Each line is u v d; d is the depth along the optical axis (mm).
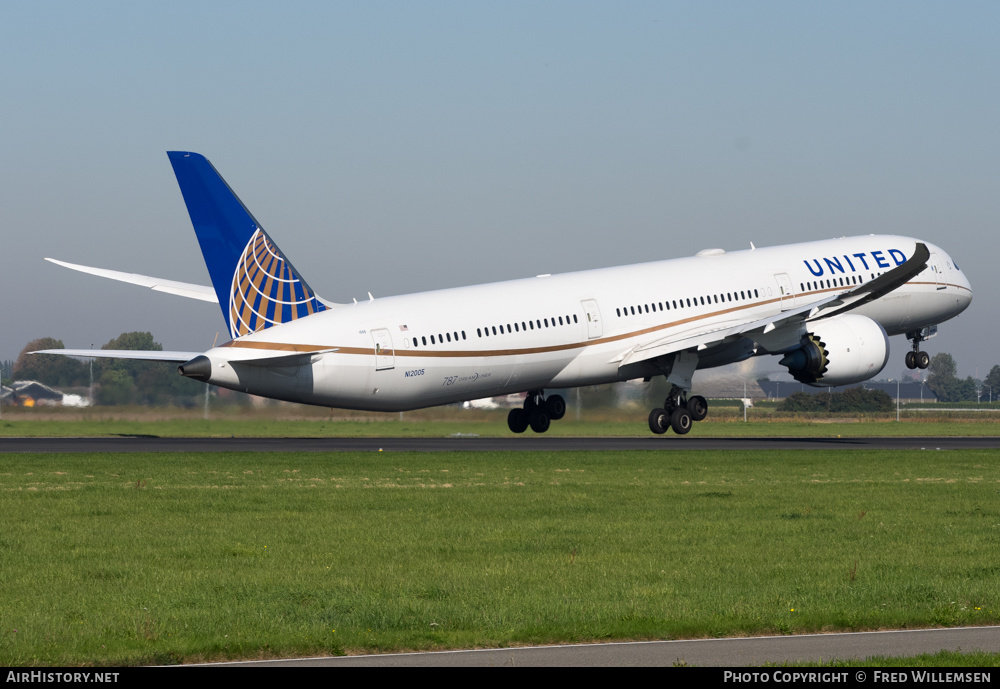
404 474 109500
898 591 55156
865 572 61312
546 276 160375
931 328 192750
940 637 46375
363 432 197250
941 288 185875
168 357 145750
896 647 44594
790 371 166375
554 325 154375
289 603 52188
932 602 52781
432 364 144250
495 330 149125
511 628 46719
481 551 67625
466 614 49250
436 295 148125
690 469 116750
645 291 163125
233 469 112375
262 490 96375
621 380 165750
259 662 42344
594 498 92375
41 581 57844
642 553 67125
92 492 94062
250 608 50812
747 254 174625
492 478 106688
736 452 138375
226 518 80375
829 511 86062
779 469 117812
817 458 130750
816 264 176125
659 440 168250
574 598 53438
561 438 175250
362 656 43156
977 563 64750
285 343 135000
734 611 49844
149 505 86562
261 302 135625
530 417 186000
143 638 45094
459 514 82875
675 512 84562
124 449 138375
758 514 83938
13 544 69062
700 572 61062
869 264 180000
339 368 138250
